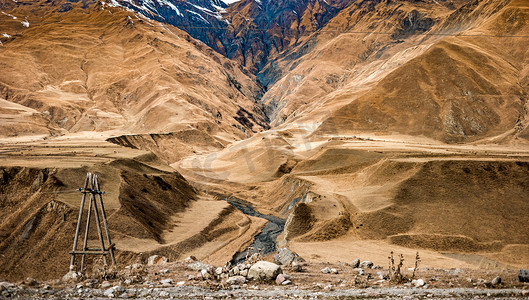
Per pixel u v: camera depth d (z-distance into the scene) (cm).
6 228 5675
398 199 7500
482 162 7825
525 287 1574
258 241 7750
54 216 6012
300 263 2253
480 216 6669
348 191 8856
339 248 6197
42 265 5219
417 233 6562
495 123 17388
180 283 1546
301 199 10012
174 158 18725
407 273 1975
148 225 7025
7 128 18625
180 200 9169
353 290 1479
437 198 7294
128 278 1625
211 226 8006
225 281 1569
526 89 18588
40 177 6831
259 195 12294
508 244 5988
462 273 1978
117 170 8256
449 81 19438
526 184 7144
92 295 1328
